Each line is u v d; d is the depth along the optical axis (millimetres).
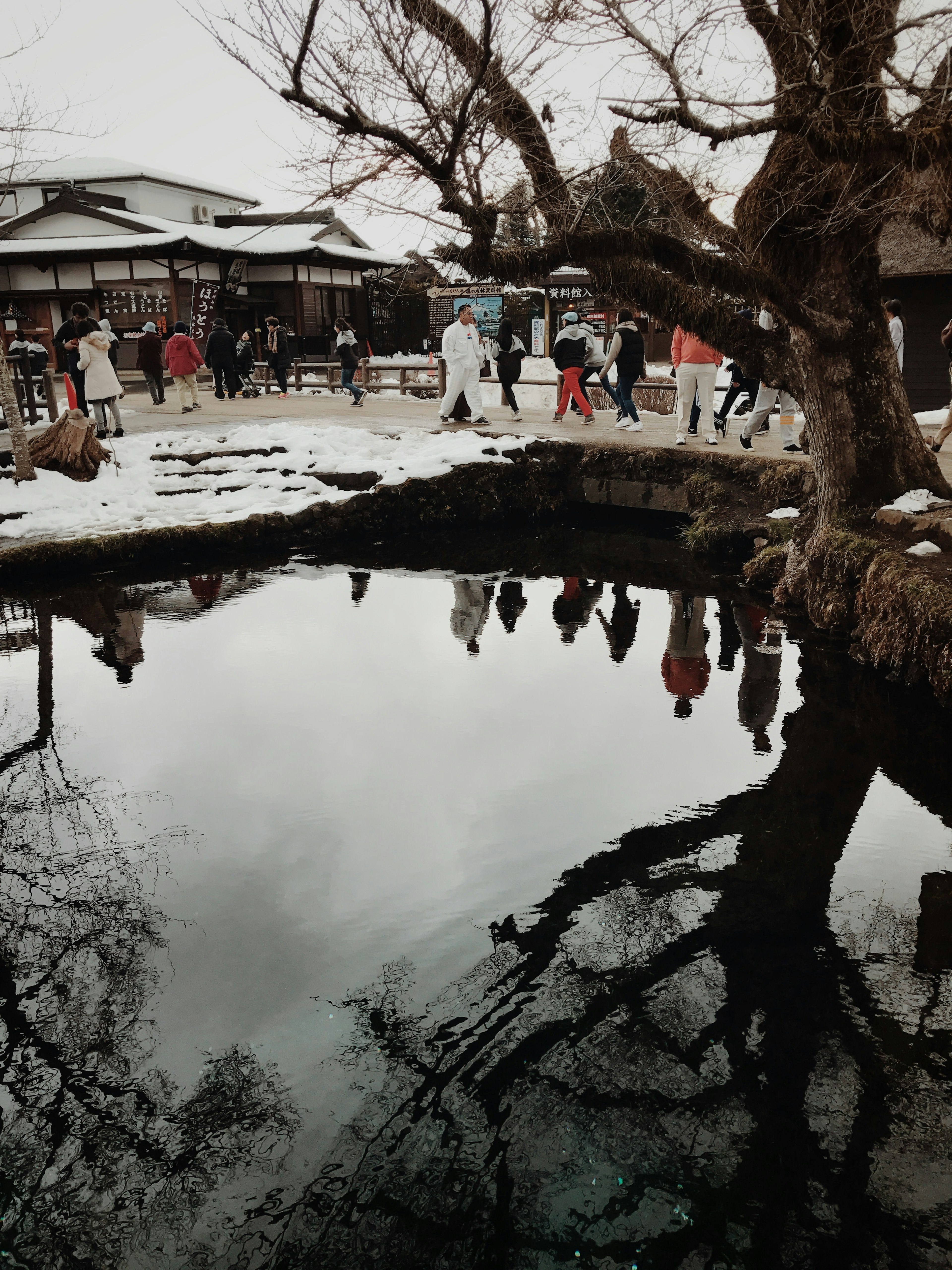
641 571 9758
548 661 7121
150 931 3727
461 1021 3176
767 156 6957
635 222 7059
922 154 6367
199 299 24406
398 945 3627
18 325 28234
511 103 5941
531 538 11305
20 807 4785
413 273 7238
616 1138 2664
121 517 10492
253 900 3943
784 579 8445
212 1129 2732
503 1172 2561
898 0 5980
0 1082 2930
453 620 8203
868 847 4348
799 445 11117
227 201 39562
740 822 4590
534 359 25297
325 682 6652
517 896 3957
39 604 8547
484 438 12820
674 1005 3244
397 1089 2867
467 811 4715
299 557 10461
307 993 3332
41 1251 2355
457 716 6012
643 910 3846
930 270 15859
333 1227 2398
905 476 7734
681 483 11289
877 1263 2281
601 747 5523
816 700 6168
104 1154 2650
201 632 7777
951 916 3785
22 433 10633
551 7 5367
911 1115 2744
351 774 5156
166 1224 2434
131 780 5090
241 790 4961
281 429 13375
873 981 3367
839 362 7434
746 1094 2832
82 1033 3143
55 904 3936
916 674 6301
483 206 6258
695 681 6590
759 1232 2354
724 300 7562
